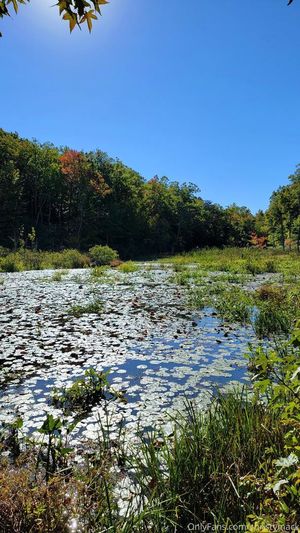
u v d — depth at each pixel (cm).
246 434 249
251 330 701
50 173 4641
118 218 5088
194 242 6550
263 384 181
